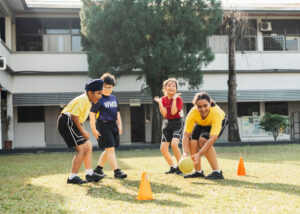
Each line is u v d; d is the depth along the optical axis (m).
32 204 3.24
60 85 16.08
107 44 13.29
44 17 16.39
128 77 16.41
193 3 13.20
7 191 3.95
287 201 3.20
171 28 13.02
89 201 3.33
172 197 3.48
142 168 6.20
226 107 18.56
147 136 17.75
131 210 2.94
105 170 5.96
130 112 17.70
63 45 16.56
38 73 15.84
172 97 5.39
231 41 14.73
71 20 16.62
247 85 17.17
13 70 15.79
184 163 4.28
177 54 12.70
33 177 5.18
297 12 17.16
